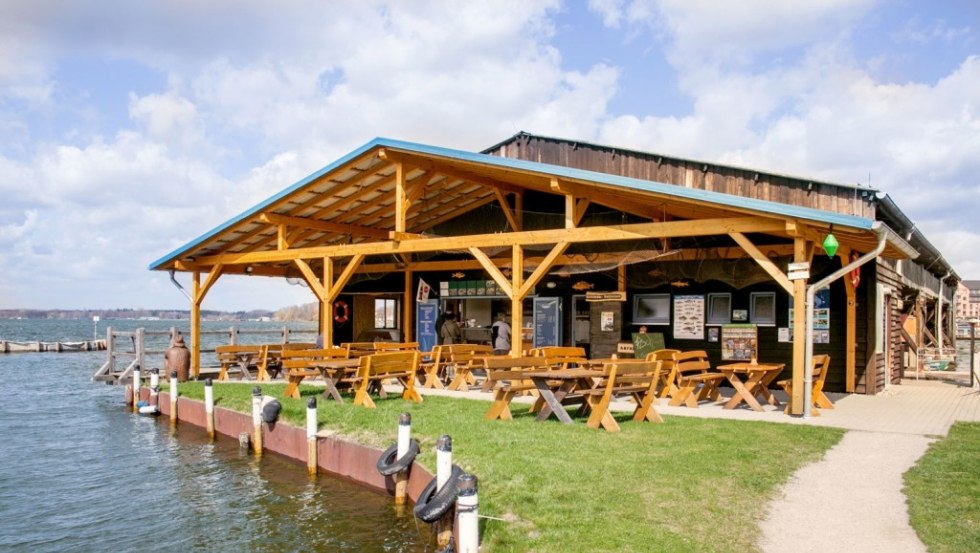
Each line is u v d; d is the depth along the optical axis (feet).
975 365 49.44
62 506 28.30
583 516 18.21
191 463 34.63
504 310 62.90
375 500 27.27
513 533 17.47
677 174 54.24
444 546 21.24
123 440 41.01
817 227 33.09
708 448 25.23
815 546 16.28
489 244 43.06
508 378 30.94
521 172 41.01
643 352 49.65
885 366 48.24
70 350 189.47
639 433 27.86
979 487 20.80
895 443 26.99
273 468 33.04
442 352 47.34
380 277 66.54
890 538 16.76
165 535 24.76
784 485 21.06
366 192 52.60
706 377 36.55
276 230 57.72
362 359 36.81
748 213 33.50
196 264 60.13
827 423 31.32
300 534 24.11
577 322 54.70
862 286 44.57
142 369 61.82
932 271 74.95
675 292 50.19
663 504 19.02
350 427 31.65
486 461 23.40
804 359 33.24
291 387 40.57
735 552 15.88
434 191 54.95
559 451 24.64
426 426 29.58
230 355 56.49
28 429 45.19
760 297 47.32
